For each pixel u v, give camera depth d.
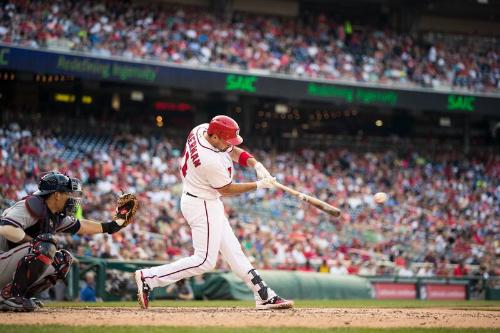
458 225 66.12
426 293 51.09
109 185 54.31
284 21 77.38
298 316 14.93
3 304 14.62
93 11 64.56
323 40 75.38
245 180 64.56
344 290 44.91
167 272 16.33
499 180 75.44
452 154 78.56
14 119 63.16
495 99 76.88
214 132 15.80
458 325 14.20
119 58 63.22
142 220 48.78
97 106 76.00
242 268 16.66
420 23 89.06
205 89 66.56
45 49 60.38
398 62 76.56
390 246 59.34
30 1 61.56
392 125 87.06
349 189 67.50
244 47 70.31
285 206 61.97
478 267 57.38
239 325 12.82
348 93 71.81
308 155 72.06
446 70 77.62
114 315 14.54
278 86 69.25
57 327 11.82
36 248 14.35
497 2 84.12
